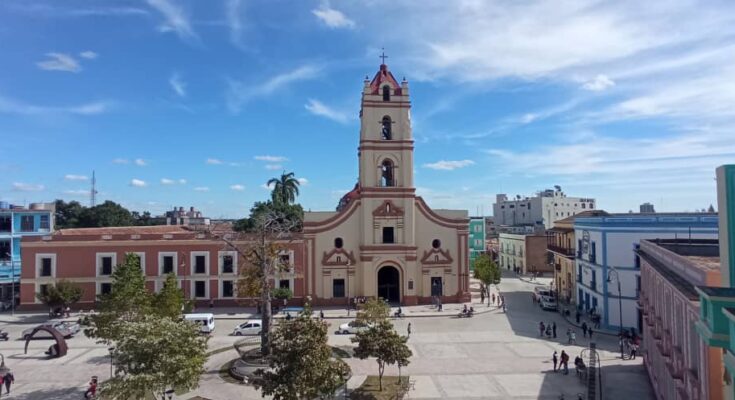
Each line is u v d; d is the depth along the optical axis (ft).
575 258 192.54
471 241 372.58
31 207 230.68
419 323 166.09
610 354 127.75
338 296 195.83
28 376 110.22
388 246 193.77
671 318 74.64
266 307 113.70
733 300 42.96
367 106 196.75
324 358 74.95
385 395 94.99
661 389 87.20
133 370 71.41
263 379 75.72
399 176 197.57
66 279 183.11
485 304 199.11
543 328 149.28
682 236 147.84
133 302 104.99
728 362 40.83
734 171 52.54
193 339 78.59
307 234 195.83
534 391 98.43
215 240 192.85
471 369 113.91
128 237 192.03
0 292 206.28
